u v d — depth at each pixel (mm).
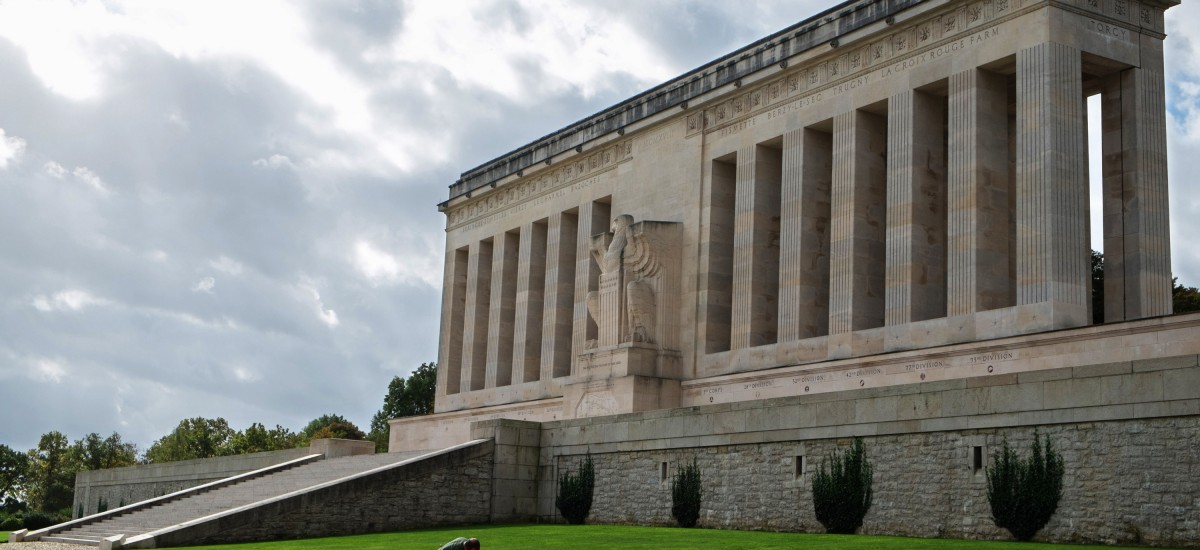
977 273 47719
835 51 55312
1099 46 47531
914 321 50094
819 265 56562
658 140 66125
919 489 35000
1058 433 31781
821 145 57500
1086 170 50875
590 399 62906
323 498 44969
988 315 46906
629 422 45938
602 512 46469
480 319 81375
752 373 56719
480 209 82438
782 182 57469
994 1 48719
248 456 72000
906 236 50719
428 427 82438
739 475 40875
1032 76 46719
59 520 94062
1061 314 44906
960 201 48781
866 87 53812
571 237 74188
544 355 73062
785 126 57844
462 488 48219
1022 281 46156
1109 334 42312
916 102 51688
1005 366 45531
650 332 61969
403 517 46625
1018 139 47125
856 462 36906
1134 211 47375
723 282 61750
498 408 75375
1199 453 28734
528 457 49812
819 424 38250
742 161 60156
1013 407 32844
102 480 87875
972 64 49156
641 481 44906
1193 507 28672
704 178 62500
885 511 35875
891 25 52406
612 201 68938
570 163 73250
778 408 39781
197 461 76438
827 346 53531
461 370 81688
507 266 79188
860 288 53219
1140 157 47625
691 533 39000
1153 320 41000
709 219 61875
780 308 56406
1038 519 31859
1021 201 46594
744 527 40312
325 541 41562
